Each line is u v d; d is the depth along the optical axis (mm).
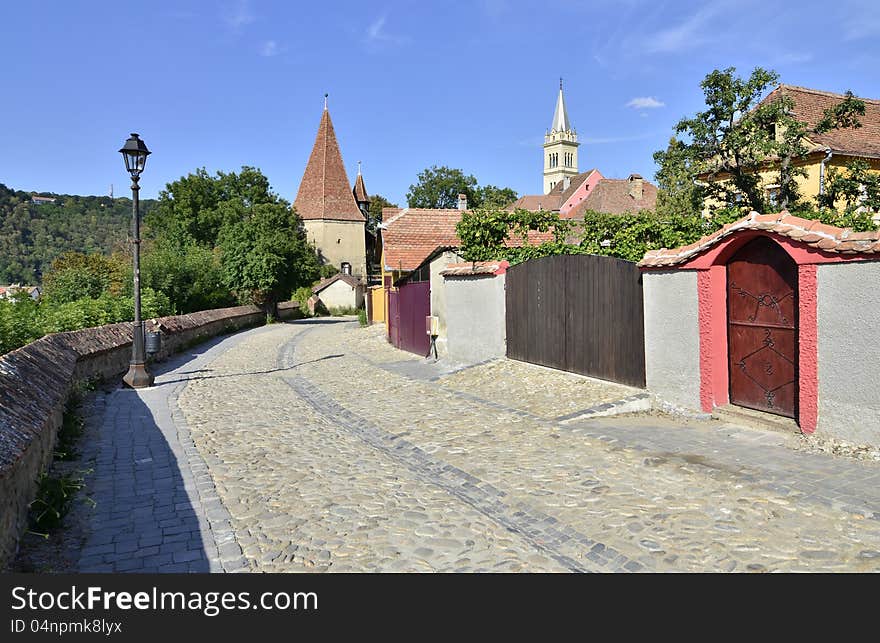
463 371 12734
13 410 5570
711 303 8109
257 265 39438
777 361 7527
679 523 4949
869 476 5652
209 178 68250
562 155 131875
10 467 4285
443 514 5465
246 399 11656
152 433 8836
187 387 13172
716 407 8164
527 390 10562
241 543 4965
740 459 6371
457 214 26891
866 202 16656
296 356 19469
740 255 7961
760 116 17391
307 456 7516
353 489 6199
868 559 4234
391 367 15109
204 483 6504
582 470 6406
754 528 4781
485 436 8023
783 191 17422
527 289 12406
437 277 16141
